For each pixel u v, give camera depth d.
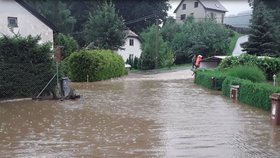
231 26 68.50
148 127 10.46
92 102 16.22
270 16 43.88
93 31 47.94
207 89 21.72
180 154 7.66
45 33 28.05
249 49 38.47
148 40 50.53
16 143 8.74
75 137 9.30
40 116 12.62
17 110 14.08
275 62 25.39
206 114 12.63
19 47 17.58
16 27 26.22
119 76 35.56
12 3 25.91
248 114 12.61
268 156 7.47
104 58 31.03
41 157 7.52
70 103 16.00
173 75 36.25
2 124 11.20
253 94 14.57
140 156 7.54
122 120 11.62
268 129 10.09
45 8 61.16
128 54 56.94
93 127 10.57
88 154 7.71
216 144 8.47
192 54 53.19
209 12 75.38
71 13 67.25
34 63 18.06
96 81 29.72
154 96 18.22
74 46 39.44
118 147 8.26
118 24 47.72
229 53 53.81
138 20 69.75
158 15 69.50
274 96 10.70
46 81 18.30
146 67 49.44
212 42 52.66
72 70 29.45
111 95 18.94
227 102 15.79
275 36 38.34
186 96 18.12
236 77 18.55
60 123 11.25
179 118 11.88
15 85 17.47
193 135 9.40
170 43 56.16
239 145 8.36
